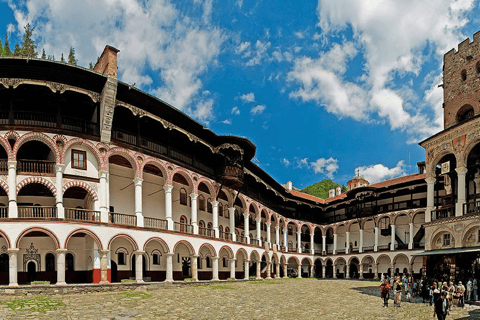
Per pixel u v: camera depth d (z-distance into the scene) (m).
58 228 28.44
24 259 31.56
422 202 62.84
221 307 23.25
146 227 33.78
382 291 26.08
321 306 25.58
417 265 62.06
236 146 43.38
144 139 35.78
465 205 33.03
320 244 80.81
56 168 29.55
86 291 27.59
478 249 29.17
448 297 22.11
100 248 30.14
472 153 35.47
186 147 41.91
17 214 28.12
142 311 20.42
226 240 45.81
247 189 54.19
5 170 29.06
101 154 31.72
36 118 31.44
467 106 36.94
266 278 57.41
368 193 66.81
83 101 32.66
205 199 47.84
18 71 29.25
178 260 41.41
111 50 33.16
